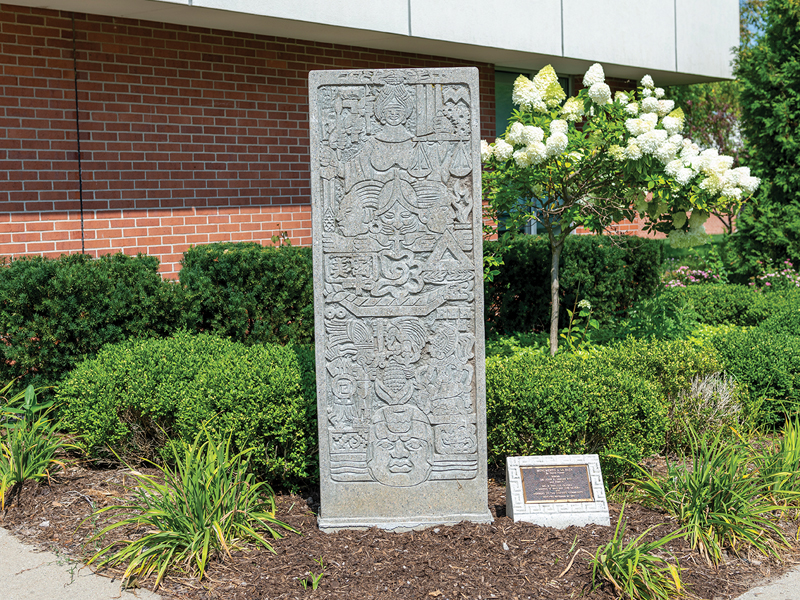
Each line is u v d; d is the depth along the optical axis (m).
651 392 4.90
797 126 11.02
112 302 5.83
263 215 9.44
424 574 3.53
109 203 8.15
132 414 5.01
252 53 9.15
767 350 6.06
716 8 13.71
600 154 6.09
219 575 3.53
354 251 4.03
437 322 4.07
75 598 3.38
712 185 6.23
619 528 3.82
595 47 11.52
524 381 4.75
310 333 7.15
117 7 7.54
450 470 4.12
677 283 10.51
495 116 12.00
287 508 4.39
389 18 8.97
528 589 3.41
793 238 10.97
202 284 6.61
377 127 3.98
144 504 4.30
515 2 10.31
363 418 4.10
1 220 7.42
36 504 4.41
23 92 7.50
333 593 3.35
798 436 4.77
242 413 4.48
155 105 8.41
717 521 3.94
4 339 5.66
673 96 16.53
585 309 7.51
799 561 3.85
